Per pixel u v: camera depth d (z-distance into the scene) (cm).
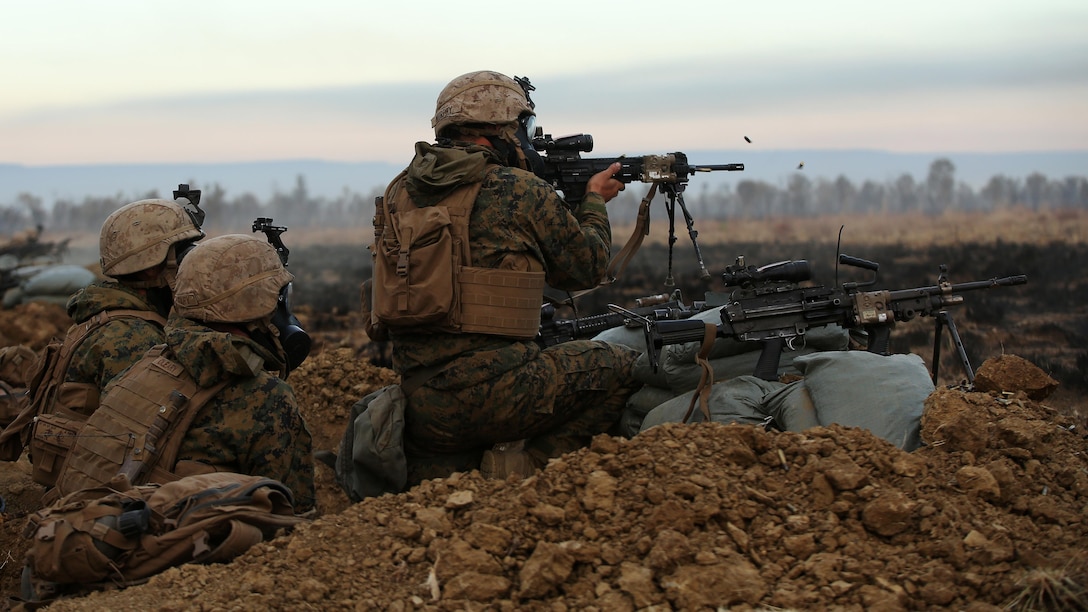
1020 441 408
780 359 549
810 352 550
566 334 625
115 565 375
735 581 325
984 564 335
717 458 383
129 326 477
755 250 4597
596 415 549
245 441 436
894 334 1284
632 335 589
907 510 352
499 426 496
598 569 338
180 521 385
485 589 334
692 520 351
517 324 487
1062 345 1273
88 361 468
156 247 490
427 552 358
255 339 462
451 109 506
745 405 503
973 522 358
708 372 496
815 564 337
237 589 350
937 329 538
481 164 488
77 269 1617
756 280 526
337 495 622
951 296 527
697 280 2402
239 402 437
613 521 359
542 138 552
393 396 501
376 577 352
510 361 489
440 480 403
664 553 331
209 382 431
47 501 457
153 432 418
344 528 380
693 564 333
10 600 415
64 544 369
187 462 425
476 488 394
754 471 380
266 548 379
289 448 445
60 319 1542
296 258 5634
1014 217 10181
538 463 535
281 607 337
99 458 418
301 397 732
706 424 402
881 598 320
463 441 505
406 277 473
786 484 376
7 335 1454
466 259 480
